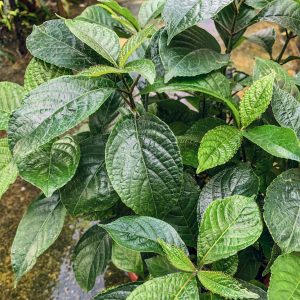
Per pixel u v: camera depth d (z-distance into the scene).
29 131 0.30
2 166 0.36
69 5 1.16
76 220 0.70
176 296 0.27
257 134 0.32
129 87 0.38
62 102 0.31
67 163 0.34
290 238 0.30
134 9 1.06
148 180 0.33
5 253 0.67
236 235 0.28
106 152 0.33
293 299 0.27
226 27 0.45
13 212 0.72
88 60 0.37
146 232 0.31
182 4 0.33
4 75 0.97
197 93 0.50
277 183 0.31
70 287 0.62
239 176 0.35
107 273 0.64
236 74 0.57
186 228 0.37
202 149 0.31
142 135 0.34
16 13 0.96
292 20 0.41
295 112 0.34
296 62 0.95
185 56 0.36
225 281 0.27
